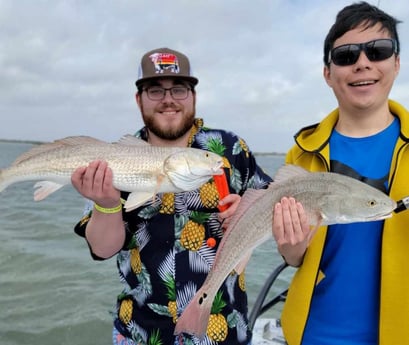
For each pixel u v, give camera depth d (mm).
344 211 974
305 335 1084
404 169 1009
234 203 1130
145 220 1155
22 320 2479
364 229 1039
